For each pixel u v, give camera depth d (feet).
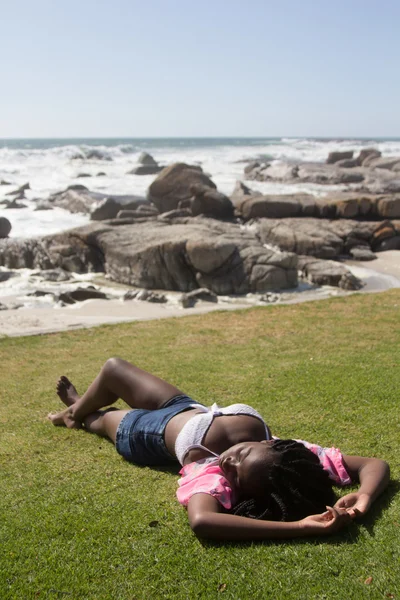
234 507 10.32
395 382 17.47
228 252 46.85
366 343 22.86
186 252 47.19
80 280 51.06
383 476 10.91
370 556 9.18
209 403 16.53
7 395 18.56
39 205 96.43
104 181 139.95
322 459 11.37
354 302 31.71
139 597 8.58
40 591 8.73
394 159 159.33
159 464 12.71
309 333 25.07
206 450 11.10
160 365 20.83
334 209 73.87
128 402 13.71
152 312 39.06
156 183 87.66
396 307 29.99
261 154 264.93
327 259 59.67
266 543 9.63
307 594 8.43
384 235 63.93
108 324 28.78
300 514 10.27
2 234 68.33
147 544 9.77
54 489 11.84
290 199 78.18
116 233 53.72
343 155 179.01
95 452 13.61
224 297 45.29
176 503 11.07
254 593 8.52
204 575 8.96
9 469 12.93
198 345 23.91
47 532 10.23
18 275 52.44
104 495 11.48
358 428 14.26
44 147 384.68
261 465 10.09
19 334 27.17
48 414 16.39
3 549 9.77
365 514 10.28
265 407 15.96
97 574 9.07
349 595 8.38
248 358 21.35
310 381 17.97
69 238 54.70
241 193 94.32
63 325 31.68
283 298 44.47
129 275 49.19
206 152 296.10
